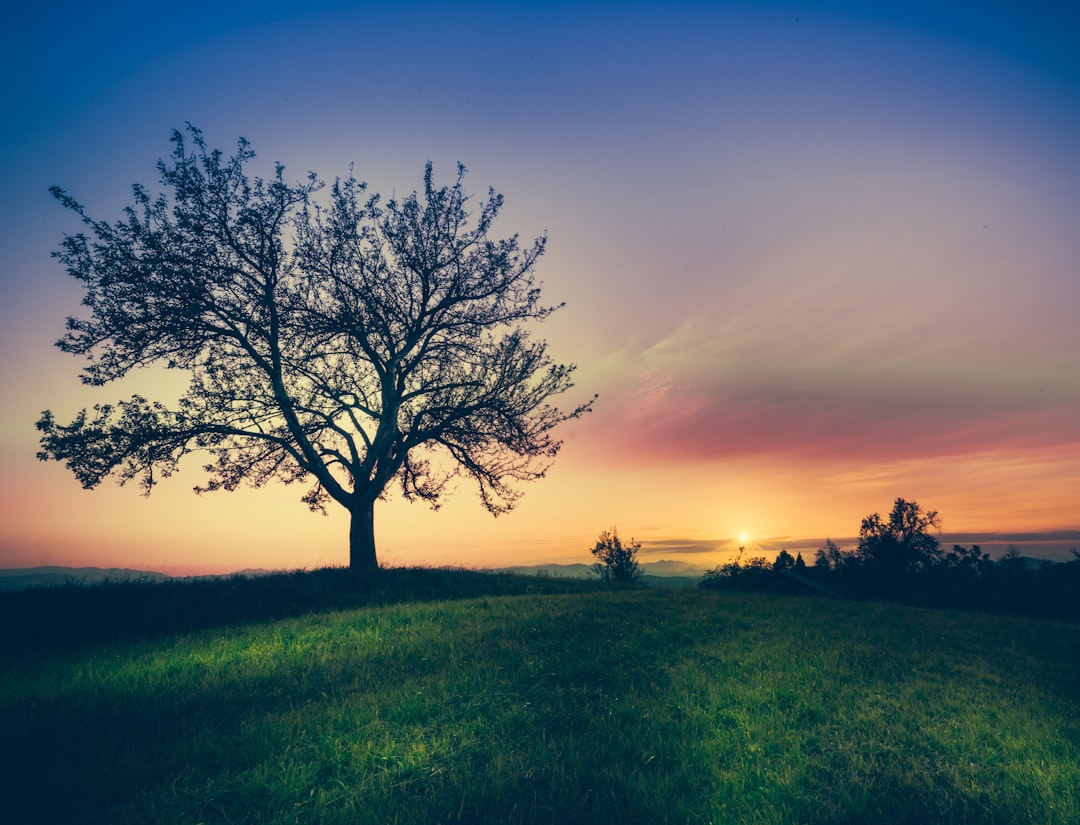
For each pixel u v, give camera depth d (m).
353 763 5.07
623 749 5.38
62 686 7.69
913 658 9.84
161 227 17.42
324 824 4.20
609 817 4.29
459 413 20.38
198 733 5.86
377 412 20.47
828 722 6.36
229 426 18.22
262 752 5.32
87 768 5.12
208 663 8.70
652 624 11.59
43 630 11.09
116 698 7.20
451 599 16.47
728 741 5.64
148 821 4.27
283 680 7.70
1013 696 7.84
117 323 16.72
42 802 4.56
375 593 16.06
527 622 11.32
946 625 15.33
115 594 13.39
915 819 4.43
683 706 6.54
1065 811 4.48
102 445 16.88
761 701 6.80
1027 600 26.38
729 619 13.02
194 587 14.63
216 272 17.89
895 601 29.62
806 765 5.23
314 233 19.05
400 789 4.68
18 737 5.91
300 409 18.73
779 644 10.16
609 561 33.75
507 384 21.02
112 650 9.93
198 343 17.98
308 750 5.43
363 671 7.93
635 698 6.66
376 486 19.73
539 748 5.38
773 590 32.56
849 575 32.16
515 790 4.65
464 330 21.83
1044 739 6.05
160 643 10.39
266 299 18.50
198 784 4.85
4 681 7.95
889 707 6.95
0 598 12.40
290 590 15.28
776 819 4.24
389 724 5.99
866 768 5.22
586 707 6.44
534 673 7.59
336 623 11.59
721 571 35.28
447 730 5.81
